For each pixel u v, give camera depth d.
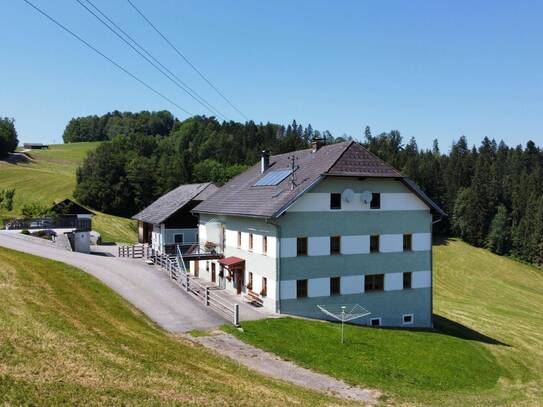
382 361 25.83
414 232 36.91
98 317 22.41
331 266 34.03
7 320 17.23
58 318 19.39
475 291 79.94
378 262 35.56
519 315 57.62
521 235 108.75
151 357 18.02
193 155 155.12
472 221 112.56
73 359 15.44
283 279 32.59
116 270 38.34
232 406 14.96
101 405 12.87
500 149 176.00
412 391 22.27
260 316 31.20
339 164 34.12
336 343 27.41
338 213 34.31
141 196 105.06
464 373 26.86
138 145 153.62
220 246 41.97
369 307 35.19
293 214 32.94
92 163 109.25
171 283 35.88
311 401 17.62
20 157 149.38
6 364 13.77
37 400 12.26
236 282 38.38
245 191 41.34
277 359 23.45
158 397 14.20
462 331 39.62
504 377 28.22
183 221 54.81
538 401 24.12
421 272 37.06
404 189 36.50
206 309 30.25
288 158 42.59
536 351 37.28
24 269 27.28
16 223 64.38
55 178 117.81
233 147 159.12
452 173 129.75
